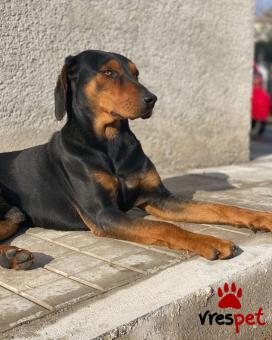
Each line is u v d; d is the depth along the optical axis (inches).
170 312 49.3
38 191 64.7
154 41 86.4
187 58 89.9
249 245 57.9
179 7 88.0
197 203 63.2
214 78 93.4
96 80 61.7
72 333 46.2
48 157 65.1
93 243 60.0
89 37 80.6
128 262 55.4
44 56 77.2
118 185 62.3
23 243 60.9
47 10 76.7
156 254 56.7
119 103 60.7
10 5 73.7
